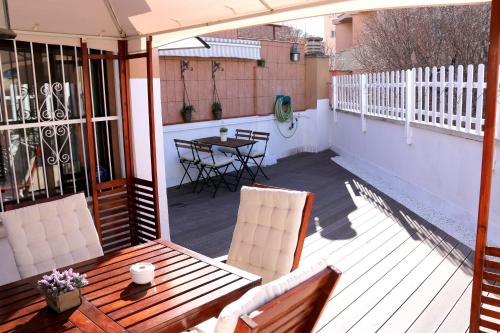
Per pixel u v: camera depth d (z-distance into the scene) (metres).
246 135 9.20
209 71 8.99
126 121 4.73
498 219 4.86
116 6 3.86
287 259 2.91
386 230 5.41
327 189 7.62
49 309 2.20
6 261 3.94
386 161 8.38
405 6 2.93
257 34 14.23
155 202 4.50
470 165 5.55
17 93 4.12
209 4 3.36
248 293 1.59
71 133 4.54
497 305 2.45
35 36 3.90
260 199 3.14
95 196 4.43
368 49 13.69
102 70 4.69
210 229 5.75
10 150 4.12
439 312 3.46
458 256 4.55
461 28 10.54
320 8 3.15
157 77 5.00
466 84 5.64
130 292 2.35
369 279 4.07
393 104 8.04
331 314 3.46
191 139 8.62
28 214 3.04
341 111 10.78
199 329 2.48
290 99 10.55
